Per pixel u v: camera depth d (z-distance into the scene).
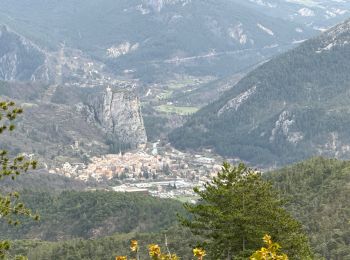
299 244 84.50
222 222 82.81
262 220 83.06
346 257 125.88
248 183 87.38
